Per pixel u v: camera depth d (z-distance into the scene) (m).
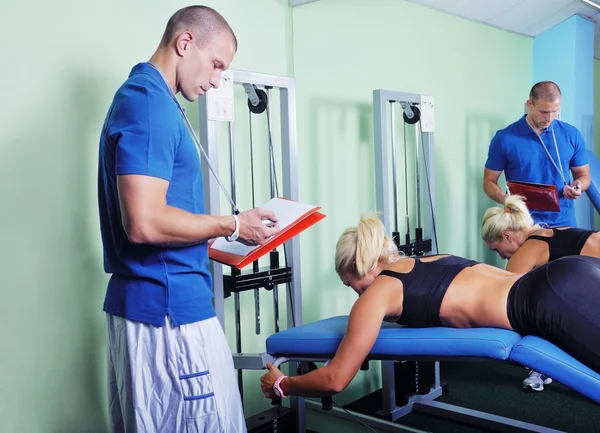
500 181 2.55
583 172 2.38
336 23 2.78
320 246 2.83
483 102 2.55
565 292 1.53
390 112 2.86
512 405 2.39
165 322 1.44
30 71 1.87
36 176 1.90
